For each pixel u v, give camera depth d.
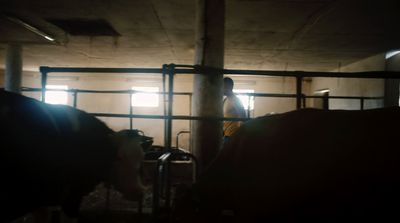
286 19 4.79
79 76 11.14
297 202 1.23
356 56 7.34
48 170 1.68
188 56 7.89
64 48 7.24
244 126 1.45
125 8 4.47
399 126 1.16
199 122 3.30
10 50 6.77
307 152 1.24
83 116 1.90
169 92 2.10
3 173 1.50
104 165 1.91
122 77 11.06
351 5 4.14
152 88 11.00
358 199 1.13
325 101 3.12
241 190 1.36
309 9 4.34
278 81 10.76
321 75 2.06
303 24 5.03
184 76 10.75
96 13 4.72
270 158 1.30
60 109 1.82
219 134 3.34
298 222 1.24
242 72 2.07
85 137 1.85
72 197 1.87
